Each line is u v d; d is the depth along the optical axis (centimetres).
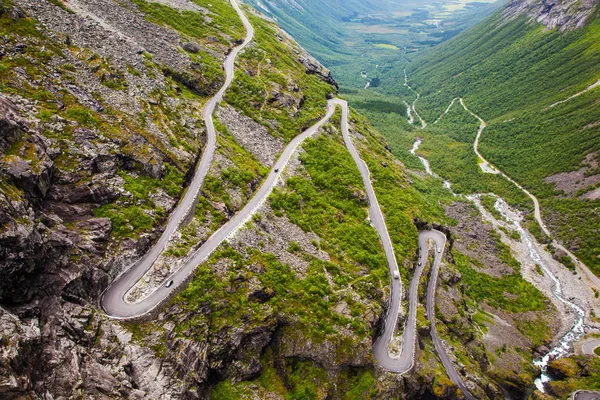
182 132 10038
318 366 8025
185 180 9050
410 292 10231
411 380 8225
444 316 10562
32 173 6309
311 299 8306
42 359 4938
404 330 9131
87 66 9606
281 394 7512
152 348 6266
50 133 7369
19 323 4838
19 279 5284
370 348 8200
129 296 6719
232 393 7062
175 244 7738
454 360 9350
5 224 5231
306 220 10162
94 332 5878
